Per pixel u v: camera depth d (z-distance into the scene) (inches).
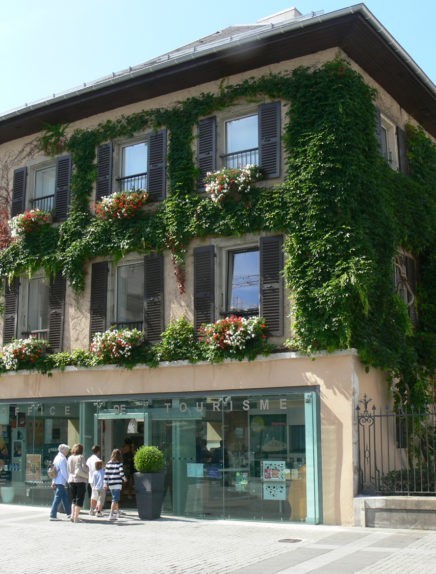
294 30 657.0
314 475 602.9
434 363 729.0
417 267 778.8
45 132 855.7
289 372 633.6
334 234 623.8
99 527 601.6
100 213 770.2
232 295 697.0
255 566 412.5
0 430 821.9
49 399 784.9
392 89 760.3
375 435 625.3
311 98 662.5
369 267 604.1
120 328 757.9
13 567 425.1
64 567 422.3
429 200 776.9
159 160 753.0
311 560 429.4
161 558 447.2
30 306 848.3
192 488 672.4
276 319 650.8
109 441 739.4
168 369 705.0
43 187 866.8
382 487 593.9
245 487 642.2
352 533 539.2
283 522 614.2
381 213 656.4
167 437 696.4
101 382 748.0
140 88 764.0
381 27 647.1
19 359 800.9
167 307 723.4
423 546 469.4
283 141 672.4
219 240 701.3
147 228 735.1
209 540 522.0
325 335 609.3
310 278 625.6
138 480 657.6
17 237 846.5
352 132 642.8
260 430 641.6
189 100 745.0
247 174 673.6
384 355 629.9
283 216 653.3
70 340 786.2
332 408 606.9
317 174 640.4
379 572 385.7
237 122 724.0
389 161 760.3
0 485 809.5
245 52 690.8
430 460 661.9
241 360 656.4
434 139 894.4
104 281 767.7
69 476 650.2
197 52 703.7
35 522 637.9
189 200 716.7
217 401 670.5
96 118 815.7
